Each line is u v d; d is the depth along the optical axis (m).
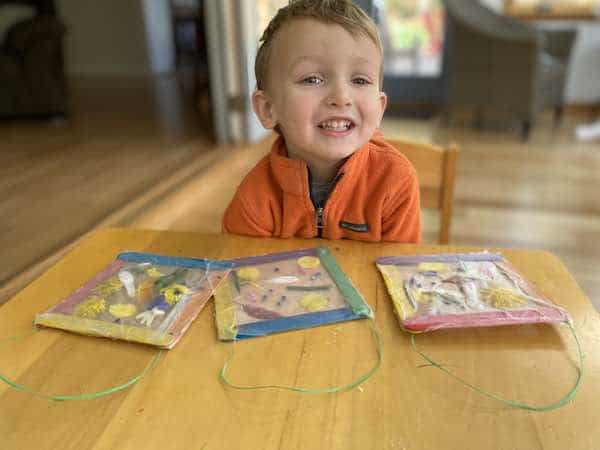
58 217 2.27
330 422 0.43
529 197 2.61
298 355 0.50
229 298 0.59
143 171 2.88
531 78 3.59
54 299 0.60
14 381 0.48
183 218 2.26
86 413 0.44
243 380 0.47
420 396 0.45
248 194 0.82
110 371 0.49
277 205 0.81
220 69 3.25
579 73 4.56
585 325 0.54
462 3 3.84
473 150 3.45
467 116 4.44
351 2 0.66
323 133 0.66
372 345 0.51
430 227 2.25
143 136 3.64
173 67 7.04
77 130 3.84
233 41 3.20
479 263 0.65
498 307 0.56
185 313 0.56
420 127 4.12
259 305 0.57
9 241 2.04
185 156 3.15
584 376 0.47
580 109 4.64
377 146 0.81
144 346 0.52
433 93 4.85
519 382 0.46
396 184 0.78
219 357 0.50
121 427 0.43
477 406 0.44
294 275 0.63
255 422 0.43
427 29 4.91
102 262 0.68
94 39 6.59
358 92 0.64
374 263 0.67
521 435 0.41
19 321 0.56
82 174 2.85
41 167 2.98
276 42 0.66
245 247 0.72
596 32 4.41
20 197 2.52
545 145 3.57
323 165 0.76
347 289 0.60
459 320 0.53
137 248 0.72
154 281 0.62
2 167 2.99
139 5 6.32
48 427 0.43
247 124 3.37
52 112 4.08
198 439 0.41
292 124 0.66
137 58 6.59
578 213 2.41
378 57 0.65
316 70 0.63
